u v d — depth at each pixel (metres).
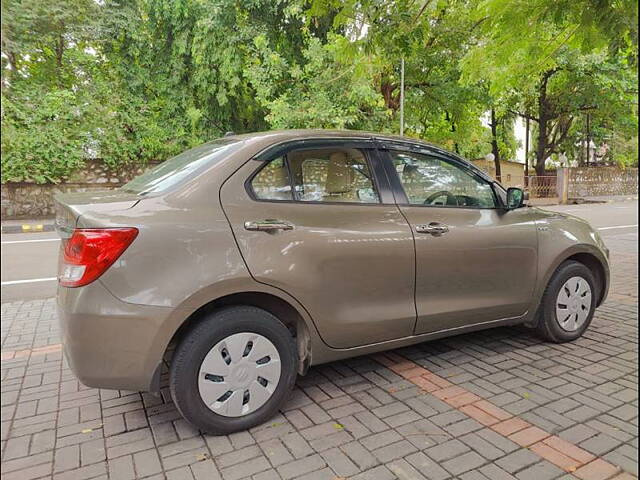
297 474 2.19
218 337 2.47
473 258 3.27
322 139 2.95
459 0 4.80
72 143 12.84
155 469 2.26
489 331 4.14
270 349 2.62
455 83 14.05
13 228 12.13
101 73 10.79
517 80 5.88
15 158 12.36
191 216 2.45
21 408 2.89
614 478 2.13
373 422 2.64
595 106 21.09
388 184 3.09
